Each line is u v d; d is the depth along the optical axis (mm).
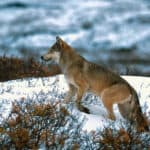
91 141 13672
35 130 13344
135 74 28438
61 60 19688
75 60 19219
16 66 24297
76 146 12852
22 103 15633
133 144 13500
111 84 18000
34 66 24422
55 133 13812
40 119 13961
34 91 19203
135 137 13883
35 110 14047
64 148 13078
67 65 19375
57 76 22594
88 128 14977
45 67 25156
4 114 15320
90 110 17906
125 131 13727
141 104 18422
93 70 18641
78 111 17125
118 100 17625
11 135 12805
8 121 13742
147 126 15461
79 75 18859
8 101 17234
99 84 18359
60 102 17109
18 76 23078
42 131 13500
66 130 14070
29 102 15984
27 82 21203
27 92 19000
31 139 13148
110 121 16047
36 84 20766
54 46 19938
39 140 13148
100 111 18016
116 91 17688
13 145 12789
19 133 12789
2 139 12945
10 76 23469
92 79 18562
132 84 21312
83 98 19469
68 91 19375
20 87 20031
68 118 14875
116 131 14102
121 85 17719
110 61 64250
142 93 19891
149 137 14484
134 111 16969
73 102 18297
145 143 13938
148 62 79000
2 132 13008
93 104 18906
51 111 14188
